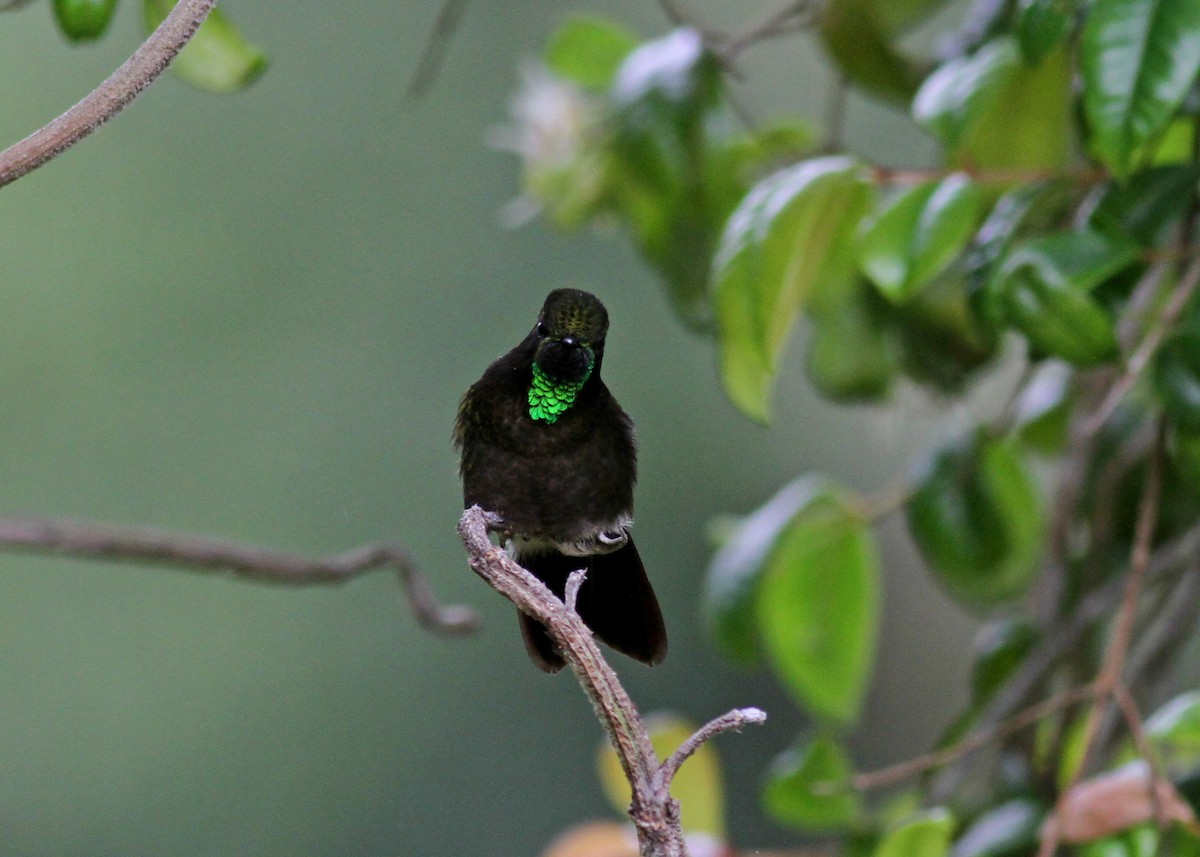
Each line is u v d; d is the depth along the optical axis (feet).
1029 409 14.78
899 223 14.34
